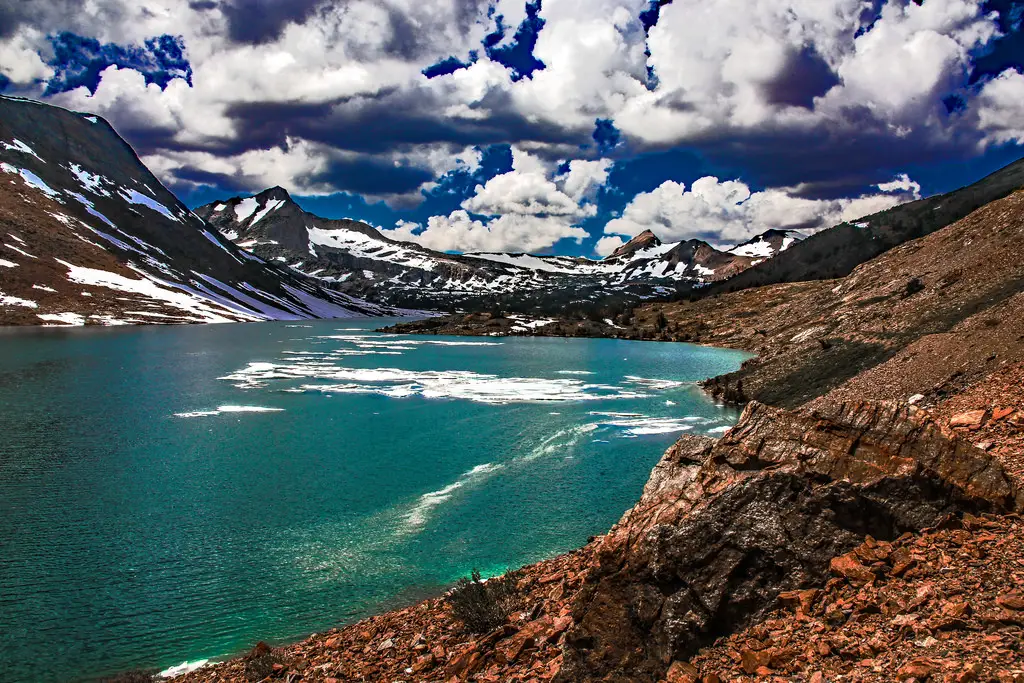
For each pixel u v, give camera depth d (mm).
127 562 21281
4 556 21688
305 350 103812
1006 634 7391
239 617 17594
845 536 9617
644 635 9242
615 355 101812
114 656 15695
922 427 10758
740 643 8633
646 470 32406
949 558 8930
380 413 48156
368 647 14062
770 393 51656
